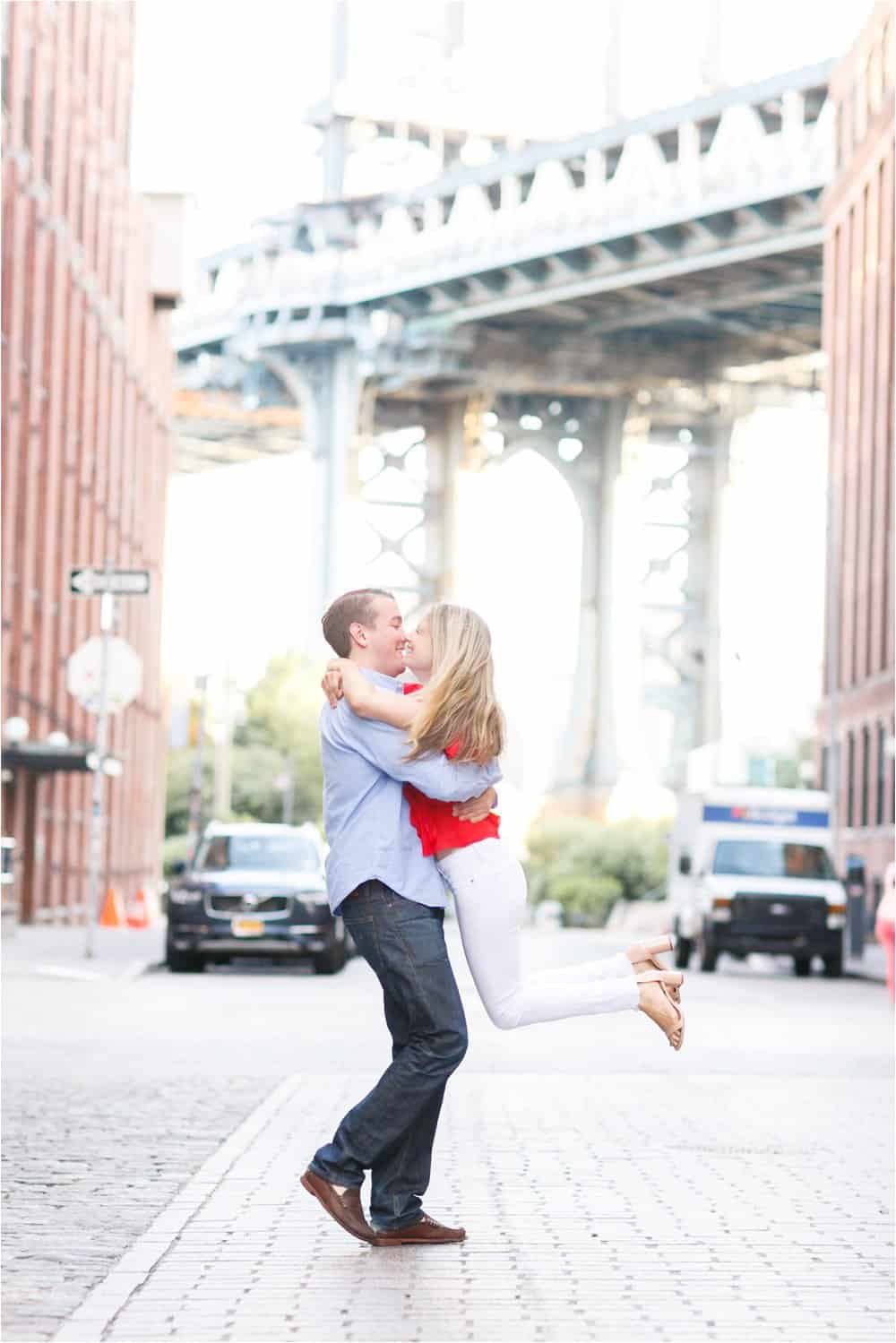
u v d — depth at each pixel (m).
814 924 36.91
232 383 154.50
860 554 71.44
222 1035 18.89
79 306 59.03
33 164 51.50
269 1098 13.23
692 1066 16.50
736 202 112.00
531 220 125.50
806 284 127.62
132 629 71.38
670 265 121.00
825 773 74.31
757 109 114.56
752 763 102.94
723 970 40.22
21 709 50.31
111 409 66.50
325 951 30.53
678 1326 6.46
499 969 7.42
